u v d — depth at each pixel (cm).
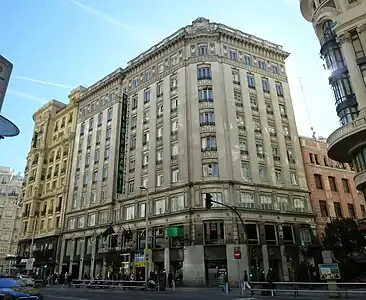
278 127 4288
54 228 5188
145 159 4259
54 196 5591
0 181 9938
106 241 4294
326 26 2973
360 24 2634
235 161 3681
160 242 3634
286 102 4575
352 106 2614
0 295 1101
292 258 3522
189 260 3262
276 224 3638
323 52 2997
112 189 4525
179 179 3709
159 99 4409
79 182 5181
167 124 4119
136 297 1927
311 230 3875
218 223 3344
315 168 4341
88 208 4775
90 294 2233
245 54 4484
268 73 4600
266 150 4012
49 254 5056
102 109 5353
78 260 4609
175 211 3572
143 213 3981
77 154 5488
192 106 3909
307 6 3244
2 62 345
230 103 3988
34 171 6288
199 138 3741
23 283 1300
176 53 4438
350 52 2638
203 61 4144
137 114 4650
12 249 8681
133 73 5034
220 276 3197
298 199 3984
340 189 4391
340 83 2739
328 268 1859
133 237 3934
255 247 3369
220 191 3459
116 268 3884
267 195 3747
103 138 5050
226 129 3809
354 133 2406
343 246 2747
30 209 5834
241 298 1808
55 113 6725
